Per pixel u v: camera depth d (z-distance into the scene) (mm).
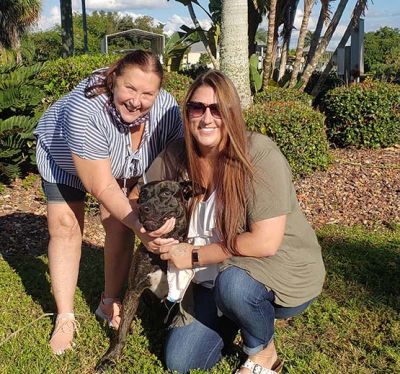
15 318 3961
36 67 7680
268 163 2943
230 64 8492
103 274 4793
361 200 6898
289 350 3504
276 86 12133
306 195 7137
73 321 3666
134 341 3600
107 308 3895
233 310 2963
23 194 7215
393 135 9523
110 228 3697
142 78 3045
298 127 7348
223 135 2938
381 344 3586
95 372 3316
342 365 3373
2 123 7062
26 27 25562
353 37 13219
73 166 3482
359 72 13273
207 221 3119
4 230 6074
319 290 3199
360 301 4191
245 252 2971
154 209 3002
